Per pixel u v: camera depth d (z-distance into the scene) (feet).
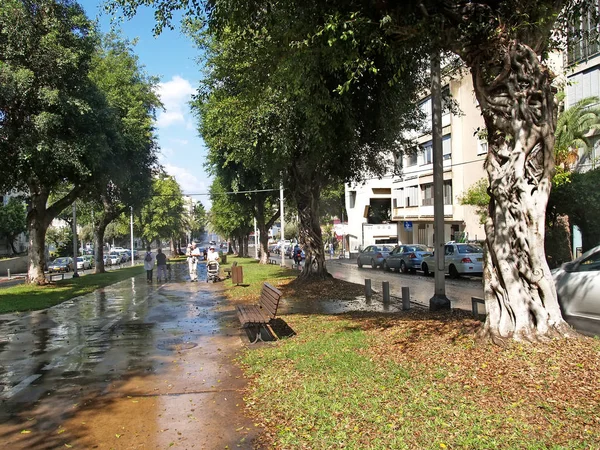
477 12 21.35
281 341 28.12
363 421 14.88
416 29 22.97
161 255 81.87
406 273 89.56
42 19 57.62
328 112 36.83
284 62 28.76
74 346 29.71
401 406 15.72
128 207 111.86
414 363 20.17
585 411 14.08
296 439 14.23
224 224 170.19
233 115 49.98
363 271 99.30
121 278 89.61
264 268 101.35
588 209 51.78
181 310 44.93
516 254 20.71
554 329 20.06
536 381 16.56
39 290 66.13
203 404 18.34
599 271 22.72
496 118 21.29
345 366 20.74
